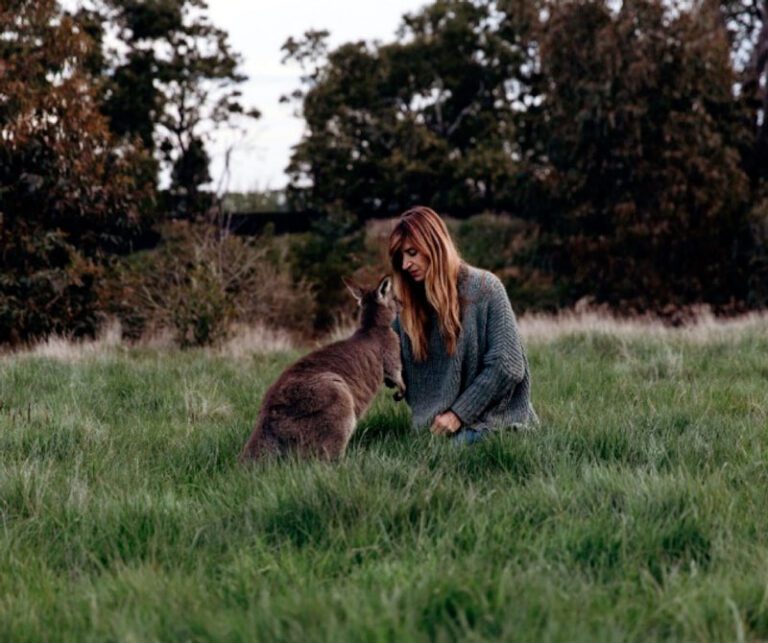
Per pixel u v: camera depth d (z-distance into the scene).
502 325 4.98
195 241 22.78
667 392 6.62
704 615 2.63
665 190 28.23
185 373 8.46
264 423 4.68
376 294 5.34
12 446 5.21
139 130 45.72
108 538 3.52
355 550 3.20
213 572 3.14
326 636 2.43
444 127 53.41
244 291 21.75
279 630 2.47
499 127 50.19
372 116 50.41
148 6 45.78
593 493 3.79
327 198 49.22
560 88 29.95
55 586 3.09
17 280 18.16
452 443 4.70
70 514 3.77
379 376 5.20
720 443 4.80
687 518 3.39
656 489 3.68
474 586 2.71
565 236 30.70
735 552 3.16
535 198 31.38
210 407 6.52
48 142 18.22
